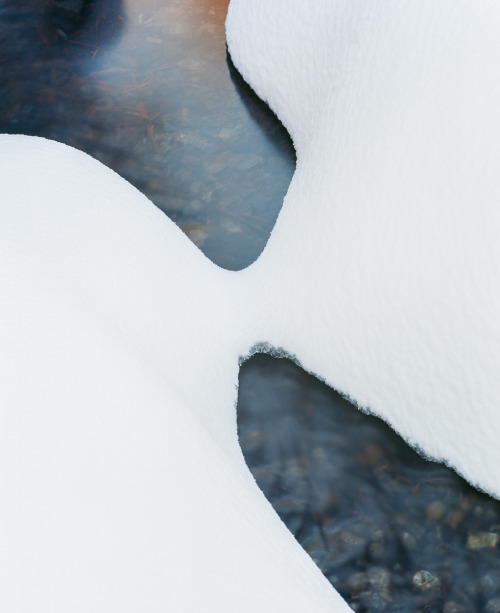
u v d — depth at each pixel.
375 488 3.01
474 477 2.96
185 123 3.83
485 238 2.85
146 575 2.33
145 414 2.54
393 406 3.04
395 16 3.10
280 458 3.06
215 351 3.11
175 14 4.25
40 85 3.99
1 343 2.50
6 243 2.73
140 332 2.92
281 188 3.62
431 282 2.92
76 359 2.55
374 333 3.01
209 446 2.63
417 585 2.87
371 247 3.01
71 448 2.42
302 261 3.13
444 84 2.95
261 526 2.56
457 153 2.90
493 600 2.85
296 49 3.61
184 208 3.58
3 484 2.34
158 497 2.42
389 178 2.99
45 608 2.26
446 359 2.92
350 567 2.90
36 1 4.35
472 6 2.95
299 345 3.14
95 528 2.35
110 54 4.10
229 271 3.32
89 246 2.94
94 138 3.80
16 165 3.07
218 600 2.36
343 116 3.19
